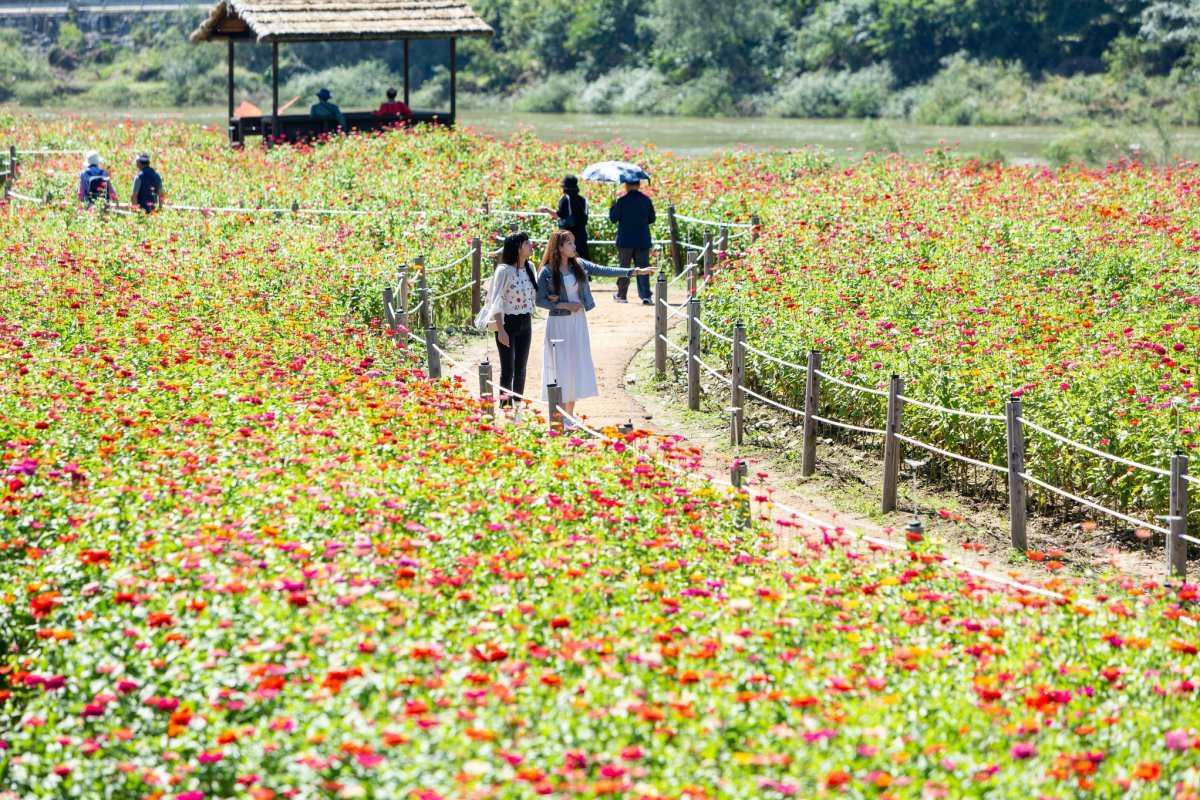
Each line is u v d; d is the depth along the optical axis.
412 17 82.75
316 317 33.66
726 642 14.53
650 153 70.44
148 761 13.20
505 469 21.52
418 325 39.91
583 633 15.18
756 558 18.75
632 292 48.91
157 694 14.38
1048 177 58.69
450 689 13.45
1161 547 23.97
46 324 31.41
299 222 49.69
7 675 15.86
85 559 16.09
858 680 14.22
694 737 12.55
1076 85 186.62
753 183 59.78
